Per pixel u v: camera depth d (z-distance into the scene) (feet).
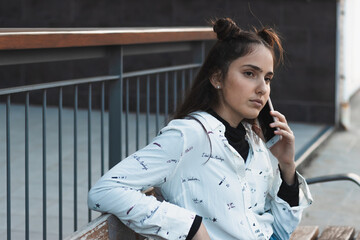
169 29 11.62
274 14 28.40
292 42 28.35
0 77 32.42
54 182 18.02
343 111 28.22
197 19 29.71
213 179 6.31
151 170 6.05
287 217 7.39
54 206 15.83
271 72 6.63
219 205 6.34
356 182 9.68
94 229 5.81
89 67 31.42
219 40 6.73
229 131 6.61
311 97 28.50
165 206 5.94
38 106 31.94
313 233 10.41
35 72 32.01
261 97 6.53
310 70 28.35
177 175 6.28
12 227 14.20
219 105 6.71
